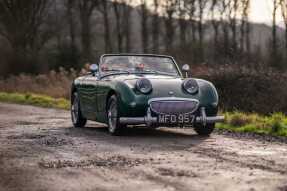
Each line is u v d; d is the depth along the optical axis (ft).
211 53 96.37
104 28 171.42
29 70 142.92
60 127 44.65
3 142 34.63
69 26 171.94
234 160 26.43
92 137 36.60
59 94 88.12
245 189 20.07
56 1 173.58
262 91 57.62
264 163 25.53
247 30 154.51
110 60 41.57
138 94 35.94
